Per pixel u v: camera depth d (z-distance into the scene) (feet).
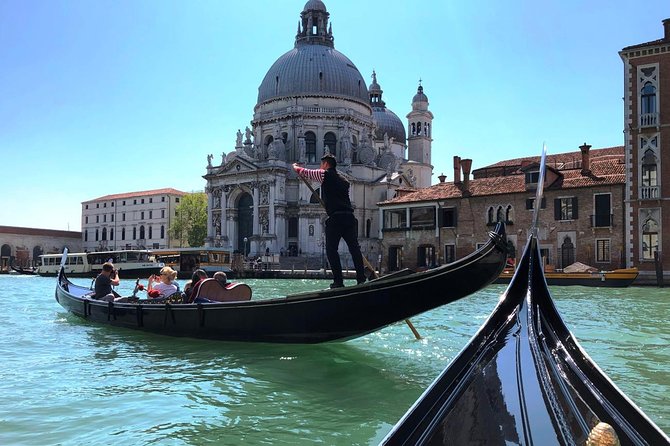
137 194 395.55
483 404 13.12
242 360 34.58
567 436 11.61
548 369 14.32
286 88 289.33
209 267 210.18
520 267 19.92
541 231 147.23
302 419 23.03
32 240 390.42
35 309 69.00
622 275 111.96
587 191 140.36
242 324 37.27
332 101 287.28
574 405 12.84
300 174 33.78
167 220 378.73
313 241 259.19
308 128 283.18
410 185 286.66
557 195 145.28
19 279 208.33
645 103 127.03
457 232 166.30
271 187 262.26
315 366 32.81
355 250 33.40
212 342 39.78
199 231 328.90
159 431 21.63
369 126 303.48
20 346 40.09
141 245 387.14
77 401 25.71
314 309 33.60
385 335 44.06
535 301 18.11
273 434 21.21
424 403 13.20
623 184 133.59
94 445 20.16
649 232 125.90
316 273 190.49
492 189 160.97
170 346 39.52
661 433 11.19
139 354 36.78
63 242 411.34
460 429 12.16
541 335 16.17
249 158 270.05
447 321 53.98
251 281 174.50
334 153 284.00
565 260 143.84
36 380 29.81
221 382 29.14
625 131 128.88
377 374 30.63
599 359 34.30
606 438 8.87
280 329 35.47
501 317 17.62
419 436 12.23
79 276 231.09
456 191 170.50
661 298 84.28
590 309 65.98
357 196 266.77
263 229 264.93
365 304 31.60
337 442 20.31
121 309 47.39
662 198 123.85
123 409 24.49
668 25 124.06
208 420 22.89
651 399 25.45
